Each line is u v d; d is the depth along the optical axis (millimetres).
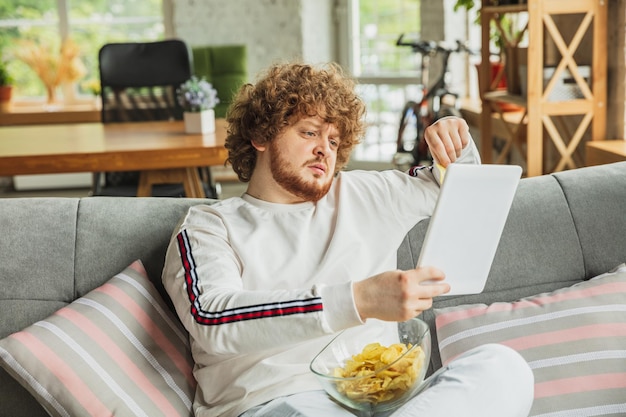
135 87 4676
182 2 7043
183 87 3934
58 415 1667
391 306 1443
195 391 1786
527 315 1870
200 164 3490
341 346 1674
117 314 1785
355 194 1850
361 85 6863
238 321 1508
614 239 2037
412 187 1880
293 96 1747
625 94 3635
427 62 5676
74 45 7098
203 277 1638
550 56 4180
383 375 1501
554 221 2039
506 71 4406
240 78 6590
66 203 2004
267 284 1704
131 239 1955
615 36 3643
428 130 1893
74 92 7242
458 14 6172
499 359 1545
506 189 1542
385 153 6840
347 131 1827
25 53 7094
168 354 1796
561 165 3748
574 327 1828
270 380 1627
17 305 1885
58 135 4016
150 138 3801
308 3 6848
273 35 6969
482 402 1479
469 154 1902
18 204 1985
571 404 1731
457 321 1888
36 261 1919
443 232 1529
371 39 6840
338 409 1568
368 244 1808
